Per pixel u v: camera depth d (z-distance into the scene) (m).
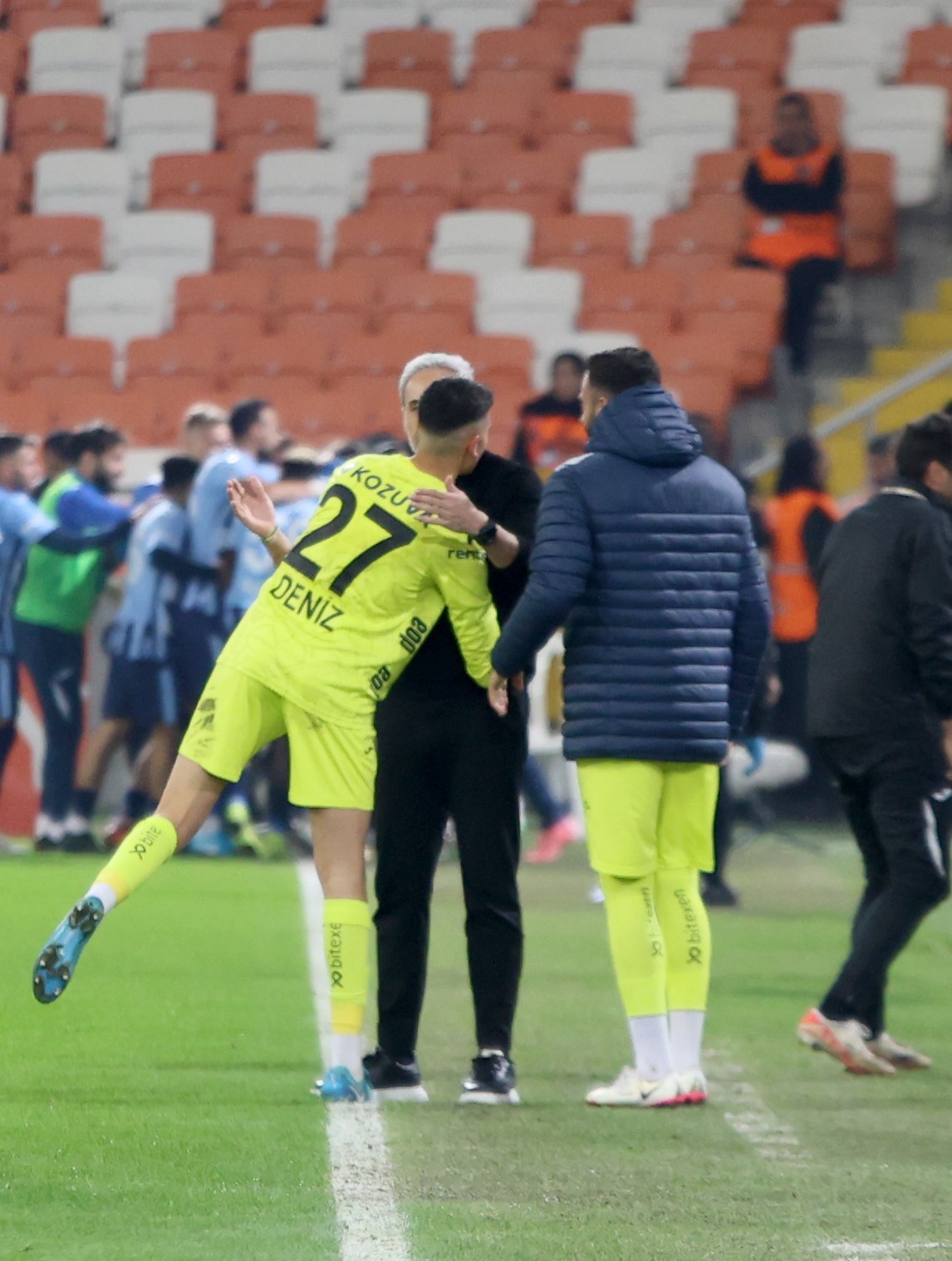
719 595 18.28
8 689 40.47
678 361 57.22
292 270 65.44
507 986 18.27
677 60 71.31
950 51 68.12
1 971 24.83
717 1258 12.93
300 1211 14.03
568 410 45.69
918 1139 16.73
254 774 40.19
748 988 24.95
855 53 67.88
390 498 17.86
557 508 17.89
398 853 18.34
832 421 51.09
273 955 26.77
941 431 20.47
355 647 17.69
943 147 64.75
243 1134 16.47
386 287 62.12
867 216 62.22
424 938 18.45
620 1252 13.02
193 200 69.06
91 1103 17.67
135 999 23.22
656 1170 15.48
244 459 39.00
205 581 39.03
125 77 75.38
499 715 17.88
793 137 58.62
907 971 26.89
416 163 67.12
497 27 72.69
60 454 40.72
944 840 21.00
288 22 75.44
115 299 63.81
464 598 17.77
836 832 43.97
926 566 19.97
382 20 74.25
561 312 60.66
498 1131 16.81
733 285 58.78
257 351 60.38
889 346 60.66
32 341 61.69
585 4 72.75
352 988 17.94
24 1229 13.53
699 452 18.53
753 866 38.31
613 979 25.44
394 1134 16.59
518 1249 13.07
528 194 66.50
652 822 18.20
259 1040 20.91
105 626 43.28
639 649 18.03
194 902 31.91
